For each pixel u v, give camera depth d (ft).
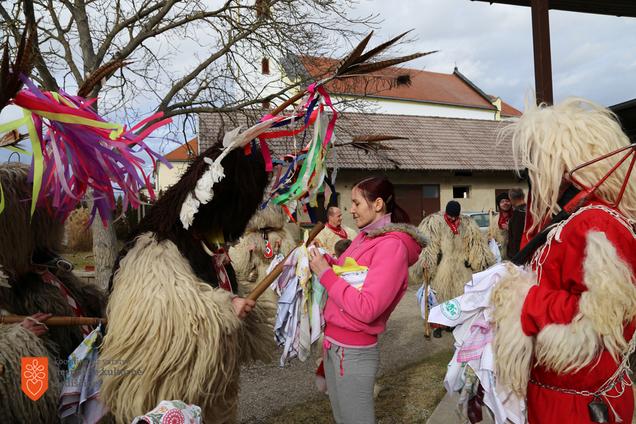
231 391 6.78
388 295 6.90
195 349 5.74
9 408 5.40
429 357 16.76
